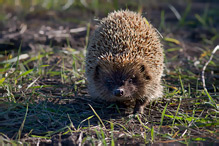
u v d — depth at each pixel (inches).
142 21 346.0
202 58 500.1
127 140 262.8
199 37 633.6
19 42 527.2
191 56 512.1
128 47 319.9
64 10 802.8
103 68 323.6
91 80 338.0
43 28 609.6
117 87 306.0
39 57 438.3
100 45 332.2
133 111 323.0
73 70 401.7
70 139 263.7
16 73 397.1
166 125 287.7
